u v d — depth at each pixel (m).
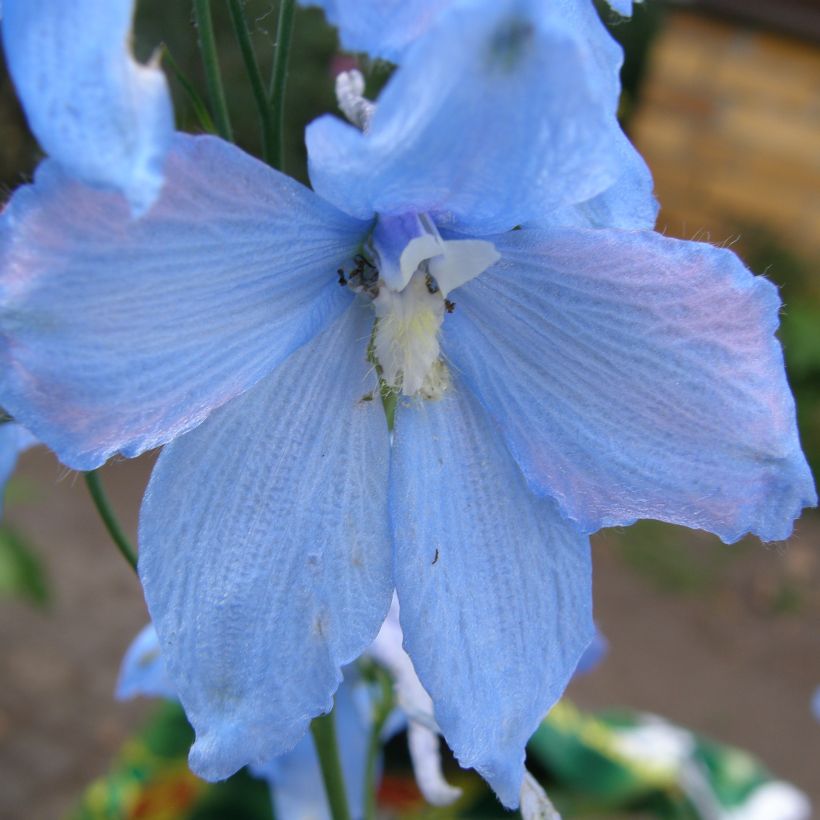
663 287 0.08
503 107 0.07
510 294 0.09
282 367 0.09
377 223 0.09
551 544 0.09
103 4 0.06
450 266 0.09
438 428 0.09
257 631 0.09
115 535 0.11
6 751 0.31
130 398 0.08
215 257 0.08
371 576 0.09
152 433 0.08
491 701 0.09
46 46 0.06
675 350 0.09
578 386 0.09
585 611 0.09
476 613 0.09
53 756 0.31
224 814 0.16
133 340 0.08
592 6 0.08
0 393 0.07
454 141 0.07
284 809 0.13
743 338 0.08
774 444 0.08
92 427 0.08
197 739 0.08
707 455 0.09
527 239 0.09
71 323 0.07
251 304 0.08
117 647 0.35
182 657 0.08
